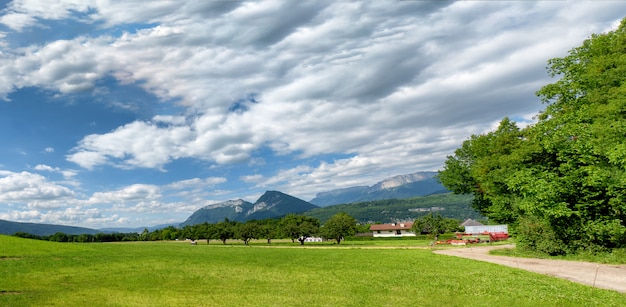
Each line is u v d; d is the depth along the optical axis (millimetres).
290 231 132000
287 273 30438
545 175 39875
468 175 70688
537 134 45000
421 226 138250
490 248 59156
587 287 22328
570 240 39625
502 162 52188
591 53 42625
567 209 36906
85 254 47062
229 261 40812
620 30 39531
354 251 58844
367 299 19812
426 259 41406
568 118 39844
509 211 50562
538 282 24156
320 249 67375
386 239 142875
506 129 58031
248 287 23703
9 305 18266
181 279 27125
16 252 43344
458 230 147125
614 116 34594
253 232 147500
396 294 21078
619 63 36562
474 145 63969
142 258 43375
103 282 25750
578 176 37594
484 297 19953
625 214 35062
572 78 44844
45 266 33844
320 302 19141
